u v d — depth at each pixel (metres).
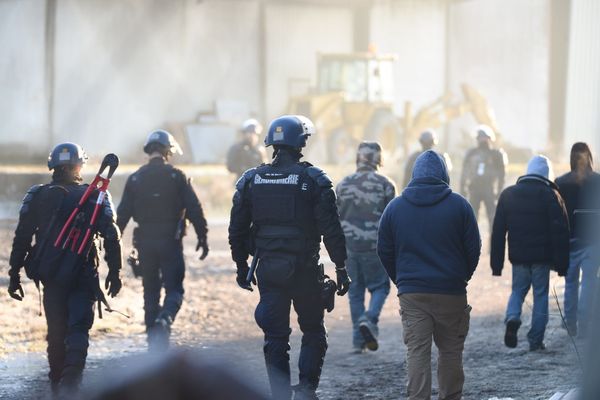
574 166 16.39
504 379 13.11
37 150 68.50
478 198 28.33
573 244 16.30
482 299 22.42
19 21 68.50
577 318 16.53
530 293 22.88
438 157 10.34
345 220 15.79
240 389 1.90
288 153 10.89
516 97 82.88
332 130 58.72
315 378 10.87
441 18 85.19
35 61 69.06
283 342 10.79
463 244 10.09
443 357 10.23
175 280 15.09
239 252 11.09
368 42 81.62
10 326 17.48
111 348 15.51
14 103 68.44
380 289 15.97
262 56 78.12
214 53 76.00
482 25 84.50
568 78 80.50
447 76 85.50
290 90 79.00
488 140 28.55
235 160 31.30
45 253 11.35
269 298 10.73
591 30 80.31
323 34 80.75
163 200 14.95
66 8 69.81
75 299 11.43
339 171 54.81
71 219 11.41
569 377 12.63
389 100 61.69
